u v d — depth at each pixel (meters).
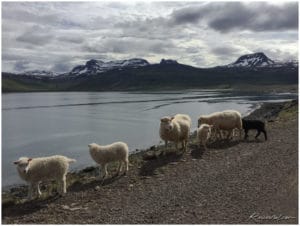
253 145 18.53
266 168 14.08
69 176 15.63
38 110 88.94
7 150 32.91
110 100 131.50
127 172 14.73
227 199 11.11
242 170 14.04
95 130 45.69
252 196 11.22
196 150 17.83
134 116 63.22
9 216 10.66
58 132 45.53
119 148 14.44
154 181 13.39
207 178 13.30
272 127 24.41
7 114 77.25
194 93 193.62
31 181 12.24
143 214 10.31
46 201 11.91
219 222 9.42
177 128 17.00
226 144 19.05
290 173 13.14
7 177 21.66
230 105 82.94
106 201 11.62
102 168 14.45
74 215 10.55
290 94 150.38
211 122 19.97
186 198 11.41
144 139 35.34
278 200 10.71
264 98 114.62
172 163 15.59
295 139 19.20
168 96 155.00
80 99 151.38
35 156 29.70
